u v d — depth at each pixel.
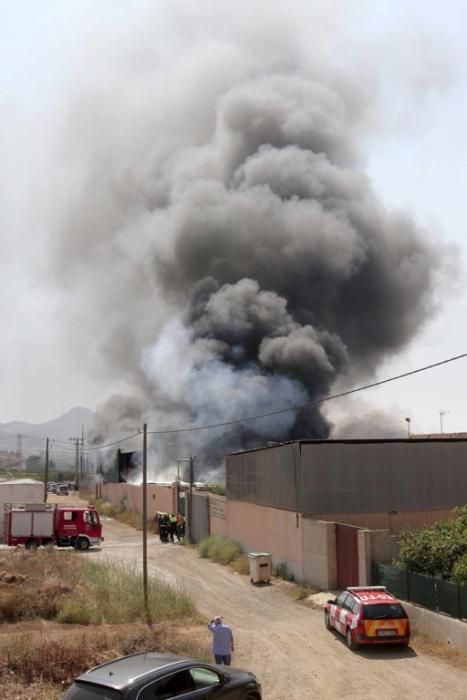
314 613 21.30
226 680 9.63
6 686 12.63
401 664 15.01
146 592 20.62
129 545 42.09
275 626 19.72
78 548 39.56
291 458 27.81
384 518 27.19
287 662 15.56
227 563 33.28
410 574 18.67
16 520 38.97
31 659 13.77
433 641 16.62
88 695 8.54
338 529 23.81
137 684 8.55
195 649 15.63
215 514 39.66
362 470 27.28
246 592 25.83
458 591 16.41
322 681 13.97
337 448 27.09
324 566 23.95
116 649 15.27
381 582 20.39
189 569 31.80
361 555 21.31
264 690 13.48
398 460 27.75
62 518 39.50
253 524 32.78
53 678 13.32
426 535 19.34
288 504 28.00
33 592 20.72
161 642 15.91
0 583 21.98
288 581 27.44
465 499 28.27
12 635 16.20
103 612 19.80
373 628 16.08
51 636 16.25
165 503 52.47
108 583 23.14
